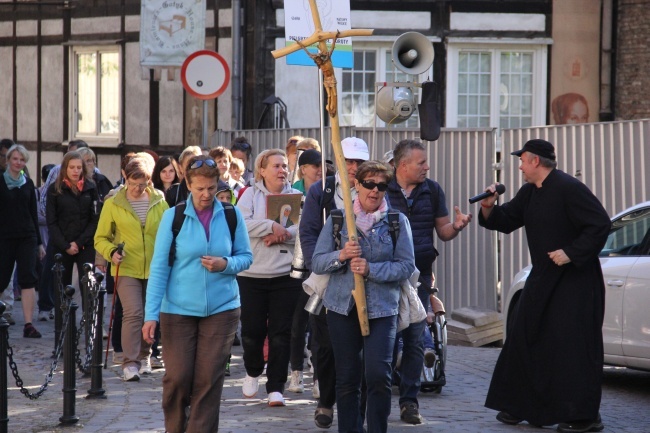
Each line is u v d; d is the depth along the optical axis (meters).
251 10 56.75
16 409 24.77
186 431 19.22
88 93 68.25
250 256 19.78
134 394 26.55
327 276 20.39
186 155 30.48
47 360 31.89
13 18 72.44
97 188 37.53
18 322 40.25
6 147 39.03
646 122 37.28
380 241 19.81
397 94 31.67
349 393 19.84
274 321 24.70
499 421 23.59
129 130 65.31
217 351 19.17
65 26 68.94
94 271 31.33
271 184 25.72
